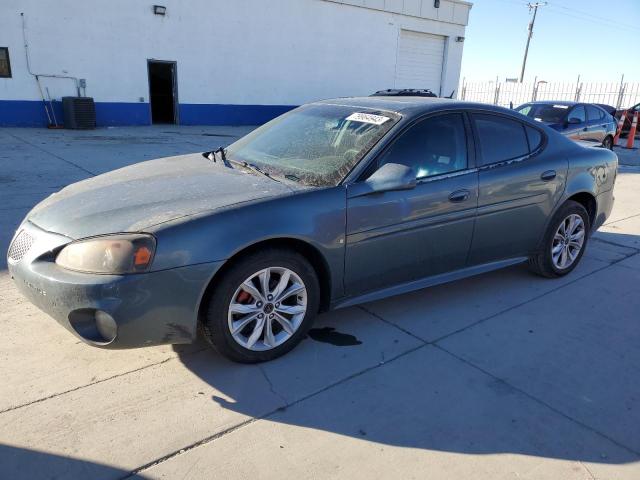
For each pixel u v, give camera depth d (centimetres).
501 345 349
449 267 391
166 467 230
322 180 329
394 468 235
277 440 250
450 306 407
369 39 2281
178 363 310
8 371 294
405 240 352
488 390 297
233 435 252
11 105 1605
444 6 2450
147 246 264
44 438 243
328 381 299
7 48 1559
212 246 276
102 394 278
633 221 711
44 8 1581
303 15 2080
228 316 293
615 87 2658
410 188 332
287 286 315
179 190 318
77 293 261
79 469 226
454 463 240
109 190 328
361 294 352
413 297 421
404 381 303
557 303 419
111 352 318
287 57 2089
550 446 254
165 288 268
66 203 317
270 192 310
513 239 420
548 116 1336
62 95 1669
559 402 289
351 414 271
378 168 337
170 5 1784
